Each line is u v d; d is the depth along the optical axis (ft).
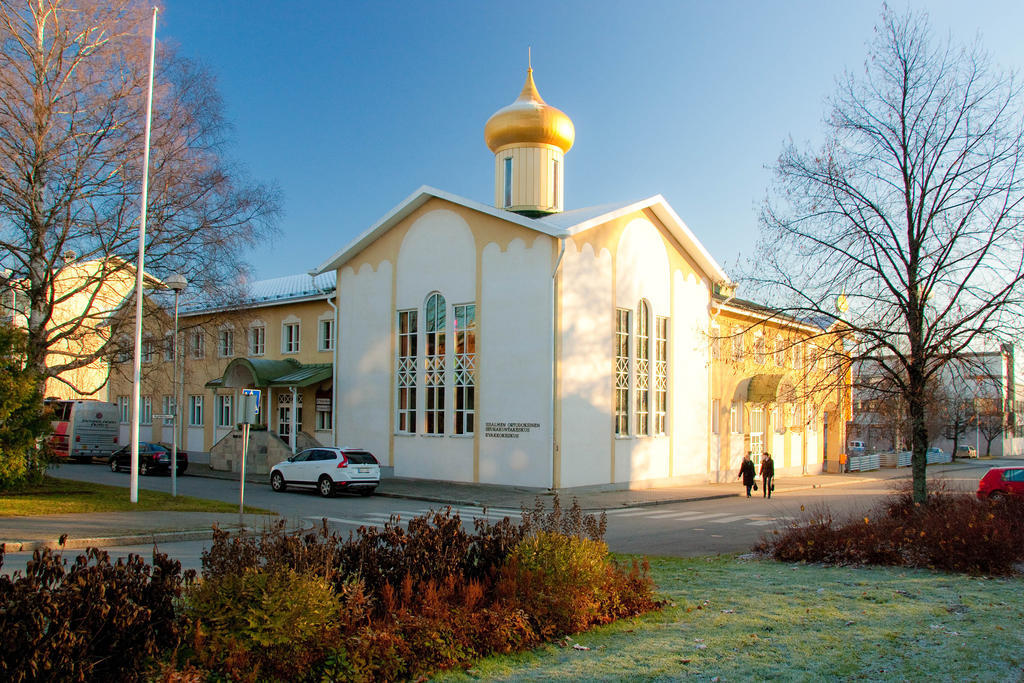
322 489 83.61
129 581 18.43
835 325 56.80
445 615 22.11
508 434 88.48
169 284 75.31
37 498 65.87
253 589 19.24
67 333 82.53
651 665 21.13
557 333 85.61
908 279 52.90
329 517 64.49
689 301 108.17
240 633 18.65
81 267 85.61
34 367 72.33
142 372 107.96
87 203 80.74
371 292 105.60
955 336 51.52
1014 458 251.39
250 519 59.00
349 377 107.24
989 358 53.57
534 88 109.70
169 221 84.94
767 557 42.70
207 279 87.97
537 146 107.55
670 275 104.32
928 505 48.67
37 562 17.25
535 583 25.04
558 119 107.14
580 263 89.15
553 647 22.98
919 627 24.94
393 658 19.93
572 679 20.02
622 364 95.35
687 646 22.95
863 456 167.53
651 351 100.27
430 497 80.28
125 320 85.87
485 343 91.76
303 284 138.00
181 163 84.48
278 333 129.39
